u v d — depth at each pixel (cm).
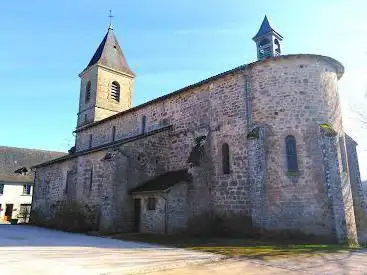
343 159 1689
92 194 2062
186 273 801
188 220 1727
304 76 1667
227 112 1816
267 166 1598
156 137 2067
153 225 1741
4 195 4100
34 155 4700
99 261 941
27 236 1695
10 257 995
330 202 1488
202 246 1295
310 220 1499
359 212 1770
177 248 1245
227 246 1288
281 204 1541
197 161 1802
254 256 1045
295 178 1553
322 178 1536
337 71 1834
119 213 1827
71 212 2156
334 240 1447
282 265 906
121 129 2567
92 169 2130
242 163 1686
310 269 857
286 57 1681
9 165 4344
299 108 1627
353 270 845
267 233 1515
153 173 2019
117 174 1856
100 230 1833
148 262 929
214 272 816
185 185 1759
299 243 1384
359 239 1722
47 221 2556
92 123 3002
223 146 1803
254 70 1747
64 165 2505
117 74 3491
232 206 1689
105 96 3356
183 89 2059
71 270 806
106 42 3566
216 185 1788
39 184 2844
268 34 2105
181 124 2062
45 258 983
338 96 1759
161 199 1716
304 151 1579
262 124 1659
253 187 1563
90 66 3459
